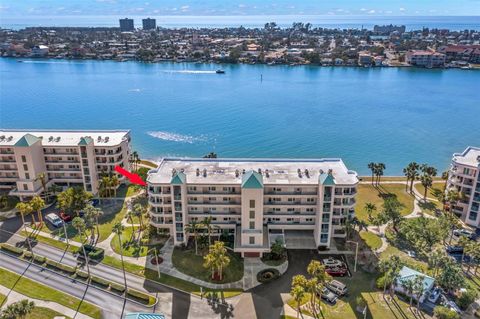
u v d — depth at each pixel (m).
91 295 82.88
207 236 99.56
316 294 81.88
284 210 101.81
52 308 78.75
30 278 88.19
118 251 98.31
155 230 106.75
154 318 69.38
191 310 78.69
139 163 159.62
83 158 122.94
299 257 95.75
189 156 178.50
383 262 81.75
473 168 109.88
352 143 193.75
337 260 92.69
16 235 105.44
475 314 77.69
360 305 78.75
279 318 76.62
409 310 78.31
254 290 84.62
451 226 103.94
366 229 108.81
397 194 133.38
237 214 101.69
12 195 122.25
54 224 109.94
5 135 131.00
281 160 112.94
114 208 120.25
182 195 96.06
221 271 88.06
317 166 109.19
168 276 88.81
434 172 131.00
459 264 89.50
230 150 184.50
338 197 98.38
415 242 98.06
